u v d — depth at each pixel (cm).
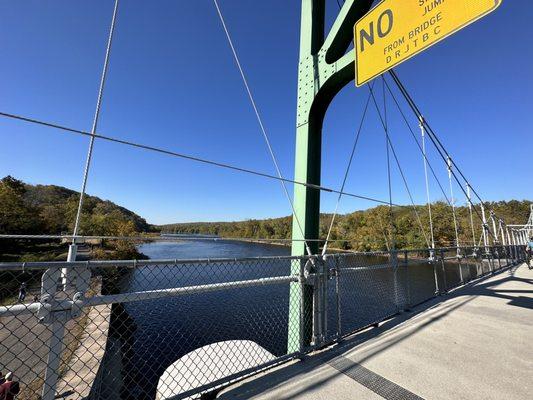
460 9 215
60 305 134
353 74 310
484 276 701
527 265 980
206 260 177
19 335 866
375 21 276
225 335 558
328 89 330
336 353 240
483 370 216
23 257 2262
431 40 231
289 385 191
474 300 432
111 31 205
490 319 337
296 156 347
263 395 180
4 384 380
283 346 486
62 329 136
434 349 251
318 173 338
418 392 186
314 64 341
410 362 226
